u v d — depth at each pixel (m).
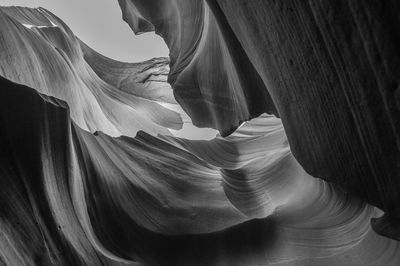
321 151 4.87
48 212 5.93
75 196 6.48
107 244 6.84
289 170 10.30
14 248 5.71
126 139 10.54
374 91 3.29
